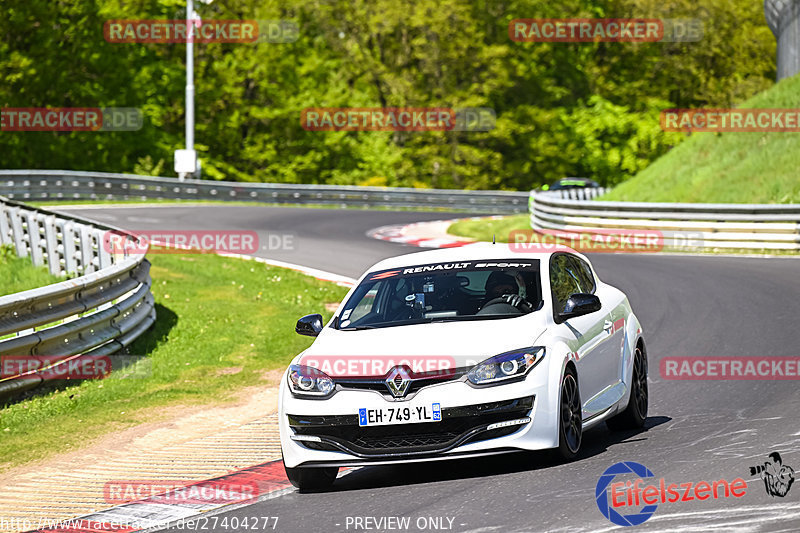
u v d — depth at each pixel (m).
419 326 29.52
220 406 42.16
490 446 26.88
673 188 118.56
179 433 37.53
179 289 71.44
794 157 108.19
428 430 27.03
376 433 27.27
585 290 33.84
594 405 30.58
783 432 30.55
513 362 27.41
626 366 33.53
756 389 38.78
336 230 119.31
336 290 72.88
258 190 168.12
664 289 68.00
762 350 46.75
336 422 27.48
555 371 27.88
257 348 53.56
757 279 70.50
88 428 38.50
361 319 31.16
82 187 149.38
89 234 65.50
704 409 36.12
